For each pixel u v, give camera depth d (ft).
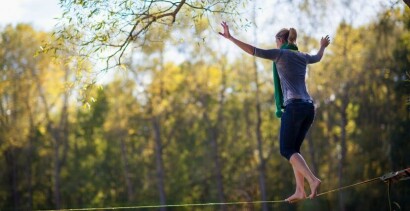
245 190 183.62
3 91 166.40
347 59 138.41
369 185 146.10
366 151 148.56
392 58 133.18
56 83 167.73
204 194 190.19
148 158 201.46
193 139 193.77
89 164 200.85
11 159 183.01
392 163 136.26
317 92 151.12
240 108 186.39
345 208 150.30
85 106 41.60
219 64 177.17
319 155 172.35
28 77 164.35
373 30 123.85
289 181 177.27
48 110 176.86
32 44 162.81
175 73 183.01
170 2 39.73
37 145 185.06
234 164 190.29
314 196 26.48
